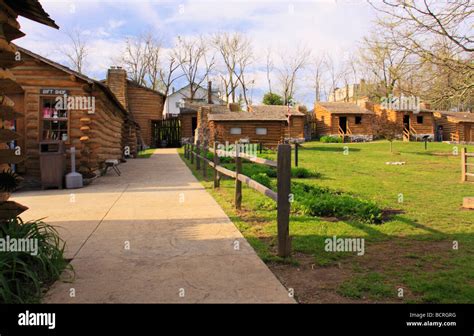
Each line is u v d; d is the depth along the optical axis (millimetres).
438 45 10914
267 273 3434
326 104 43531
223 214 6051
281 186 3836
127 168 14711
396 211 6598
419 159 20312
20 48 9969
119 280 3270
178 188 9164
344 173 13398
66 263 3648
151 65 57500
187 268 3570
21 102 10227
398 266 3648
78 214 6105
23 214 6090
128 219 5719
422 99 12695
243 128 31625
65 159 9711
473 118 43438
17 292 2766
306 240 4508
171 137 37281
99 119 11391
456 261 3789
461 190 9375
